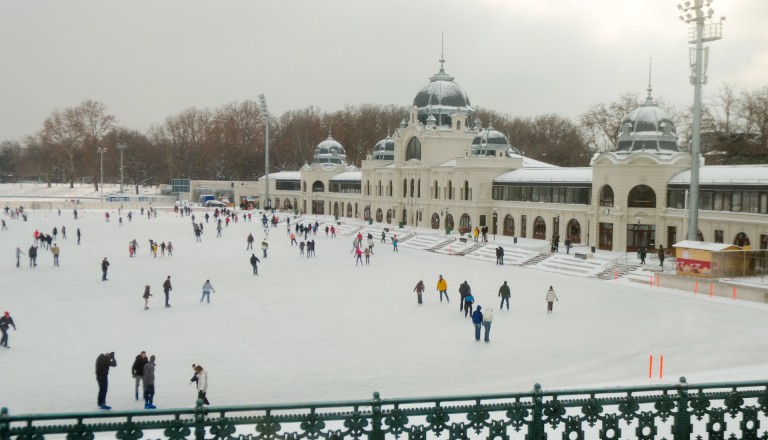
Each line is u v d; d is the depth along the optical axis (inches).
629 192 2972.4
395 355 1338.6
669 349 1368.1
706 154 4313.5
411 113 4512.8
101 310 1782.7
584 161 6269.7
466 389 1103.0
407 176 4581.7
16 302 1883.6
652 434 541.3
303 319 1683.1
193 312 1764.3
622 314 1737.2
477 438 610.5
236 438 488.7
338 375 1198.3
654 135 3038.9
